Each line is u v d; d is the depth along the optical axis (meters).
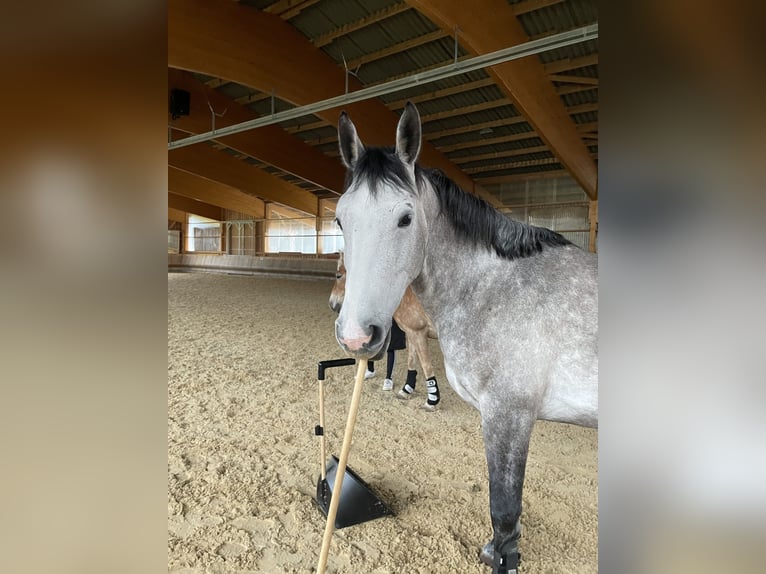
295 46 7.81
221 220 22.36
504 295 1.37
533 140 11.77
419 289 1.47
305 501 1.99
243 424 2.85
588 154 11.20
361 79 8.99
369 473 2.26
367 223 1.13
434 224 1.41
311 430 2.78
